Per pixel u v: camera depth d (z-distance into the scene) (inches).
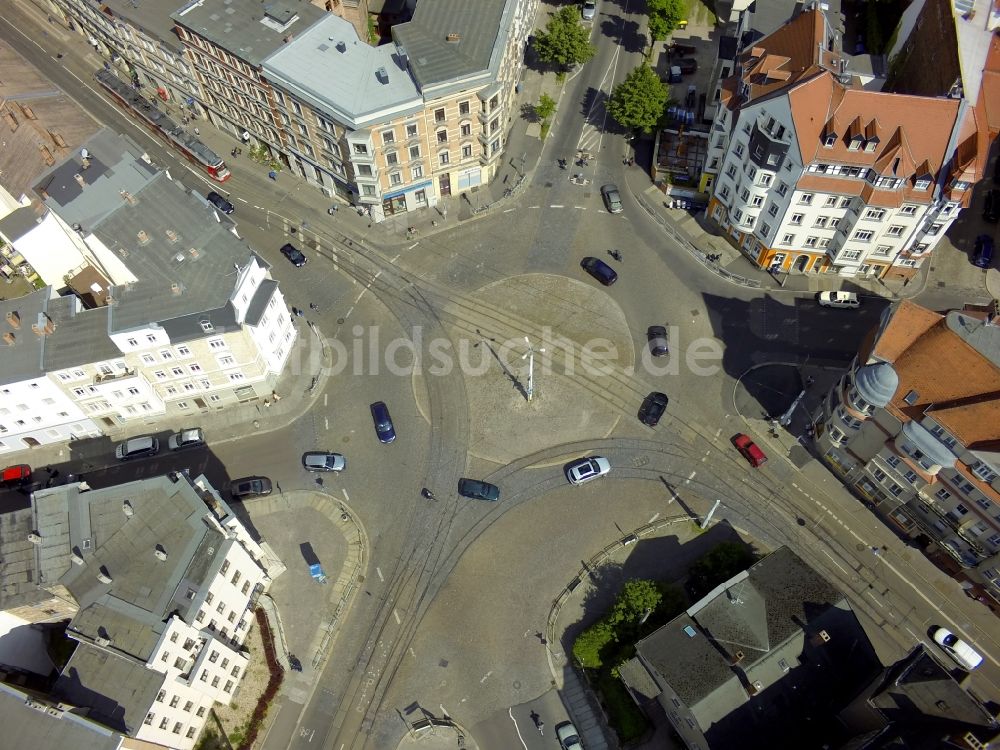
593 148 5009.8
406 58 4271.7
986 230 4557.1
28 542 3002.0
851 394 3388.3
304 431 3996.1
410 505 3777.1
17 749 2618.1
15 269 4554.6
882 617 3425.2
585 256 4554.6
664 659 2933.1
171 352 3609.7
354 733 3240.7
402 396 4087.1
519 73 5211.6
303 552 3663.9
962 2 4266.7
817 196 3917.3
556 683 3329.2
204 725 3213.6
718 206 4549.7
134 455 3900.1
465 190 4857.3
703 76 5334.6
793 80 3848.4
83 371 3565.5
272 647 3400.6
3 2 6028.5
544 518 3725.4
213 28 4478.3
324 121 4229.8
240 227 4714.6
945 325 3132.4
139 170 3900.1
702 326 4281.5
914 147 3703.3
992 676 3284.9
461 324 4320.9
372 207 4645.7
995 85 4050.2
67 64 5689.0
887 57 5098.4
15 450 3934.5
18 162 4185.5
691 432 3941.9
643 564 3585.1
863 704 2714.1
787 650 2908.5
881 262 4229.8
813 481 3791.8
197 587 2933.1
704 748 2854.3
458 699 3304.6
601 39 5561.0
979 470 3041.3
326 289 4463.6
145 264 3636.8
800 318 4281.5
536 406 4035.4
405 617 3491.6
